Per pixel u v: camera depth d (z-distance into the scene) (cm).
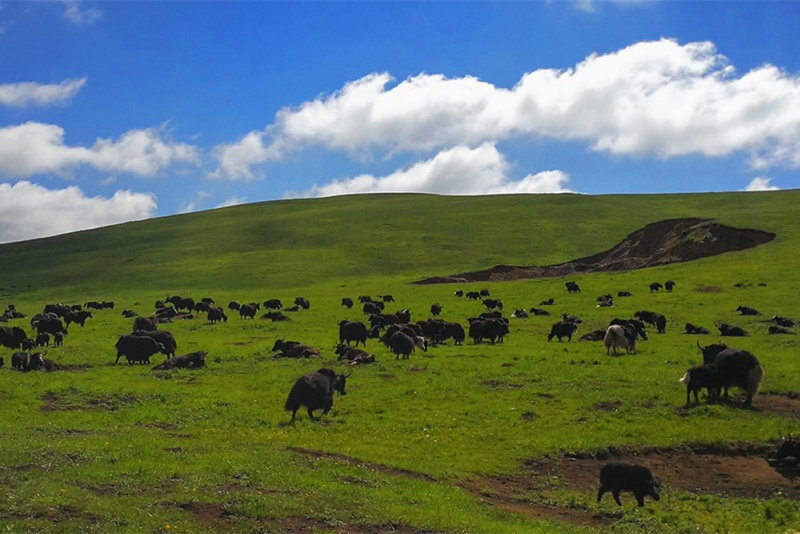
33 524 1298
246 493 1550
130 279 9631
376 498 1634
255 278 9275
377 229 12538
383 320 5194
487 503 1820
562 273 9319
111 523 1338
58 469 1623
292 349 3884
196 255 11162
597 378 3166
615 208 13800
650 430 2489
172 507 1451
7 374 3297
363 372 3303
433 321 4431
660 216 13050
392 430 2428
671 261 8531
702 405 2734
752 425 2541
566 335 4453
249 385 3066
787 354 3722
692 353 3822
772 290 5941
